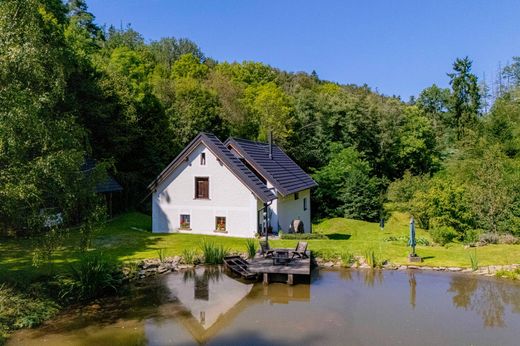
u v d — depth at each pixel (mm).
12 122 10852
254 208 24328
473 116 51156
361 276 17250
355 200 40250
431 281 16344
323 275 17531
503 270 17094
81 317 12617
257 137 46719
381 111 50812
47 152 12266
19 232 12852
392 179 51625
